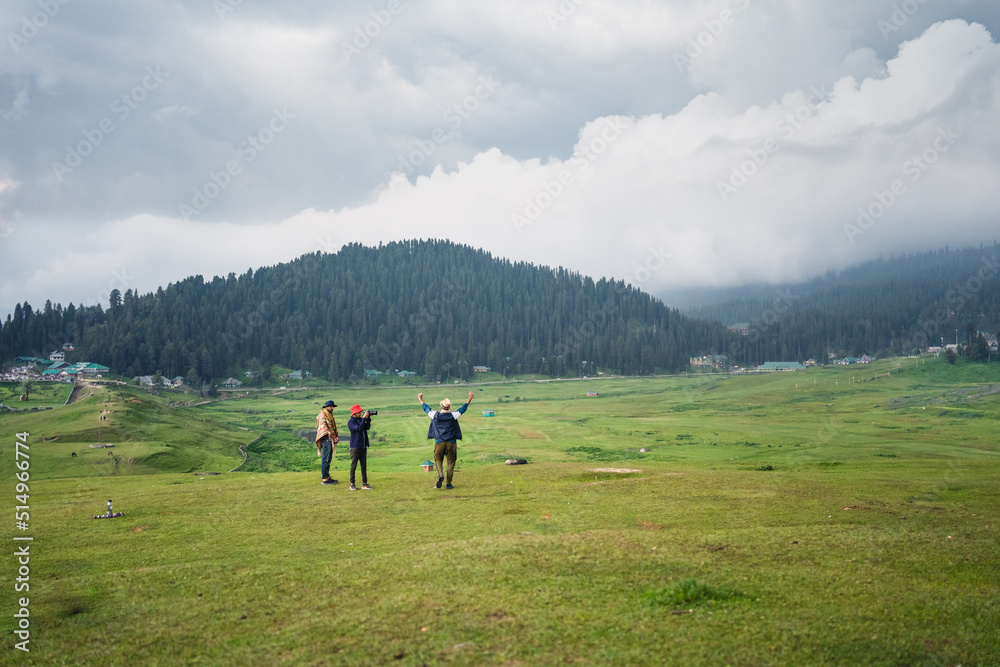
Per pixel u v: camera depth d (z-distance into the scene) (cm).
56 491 2244
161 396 19600
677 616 734
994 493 1762
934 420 11719
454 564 966
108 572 1081
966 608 762
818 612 747
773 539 1123
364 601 820
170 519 1570
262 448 9556
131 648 721
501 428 12125
